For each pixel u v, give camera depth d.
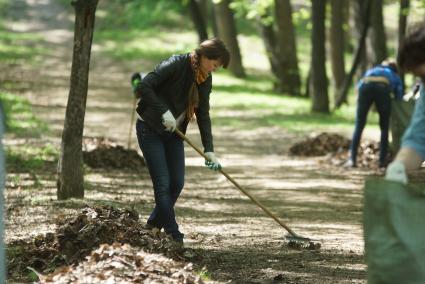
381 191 4.59
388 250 4.57
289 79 36.31
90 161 15.83
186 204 12.71
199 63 8.41
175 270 6.71
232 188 14.84
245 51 48.69
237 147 21.72
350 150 17.84
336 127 25.81
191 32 51.97
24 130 20.42
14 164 15.48
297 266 8.21
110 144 16.53
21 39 46.91
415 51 4.77
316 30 29.55
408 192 4.60
